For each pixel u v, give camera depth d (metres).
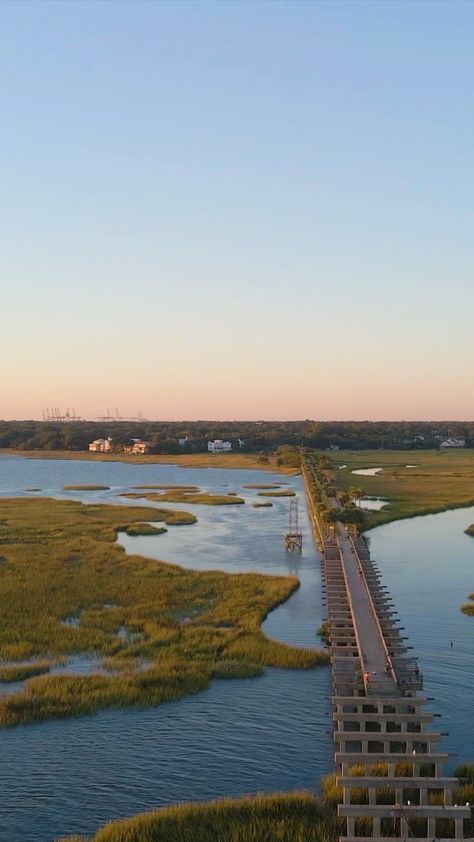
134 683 33.91
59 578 56.38
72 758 27.56
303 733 29.62
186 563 65.81
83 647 40.03
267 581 56.56
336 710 29.39
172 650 39.31
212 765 27.12
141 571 59.41
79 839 22.48
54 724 30.25
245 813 23.52
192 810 23.59
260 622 45.59
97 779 26.14
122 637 42.16
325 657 38.03
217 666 36.50
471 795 24.12
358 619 37.81
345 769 24.80
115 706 31.95
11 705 31.31
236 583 55.78
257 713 31.50
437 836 22.19
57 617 46.00
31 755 27.77
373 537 79.12
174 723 30.48
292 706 32.25
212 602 50.25
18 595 50.97
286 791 25.30
